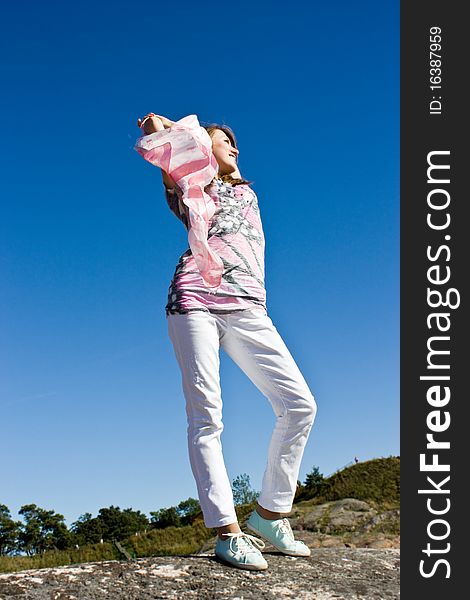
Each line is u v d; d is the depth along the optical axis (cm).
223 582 263
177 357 297
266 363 301
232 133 337
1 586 248
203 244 284
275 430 306
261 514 312
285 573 283
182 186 290
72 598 242
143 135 302
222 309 297
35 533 2430
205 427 288
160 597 247
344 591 267
